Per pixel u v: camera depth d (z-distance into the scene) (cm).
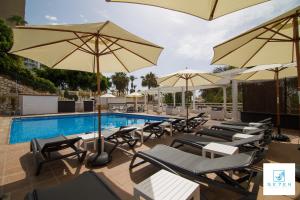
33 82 2053
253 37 313
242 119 971
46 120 1500
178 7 191
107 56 457
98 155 382
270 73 638
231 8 184
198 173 243
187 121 732
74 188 196
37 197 178
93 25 277
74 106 2050
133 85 5897
